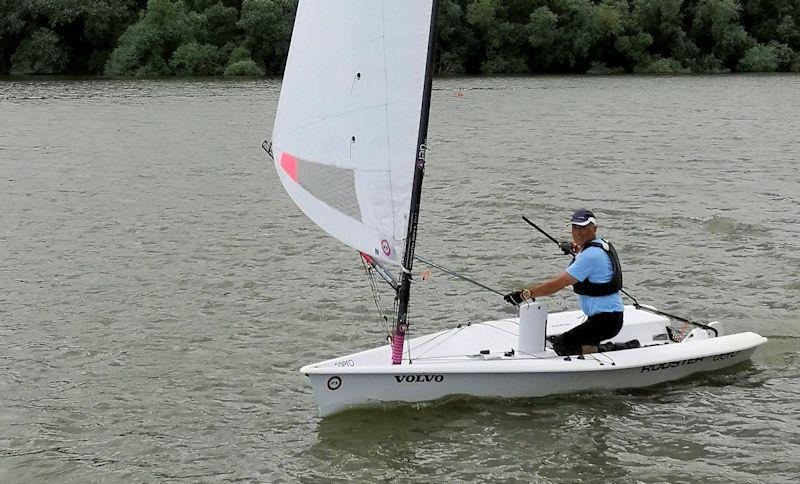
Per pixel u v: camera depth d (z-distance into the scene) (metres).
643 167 45.84
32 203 37.53
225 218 34.84
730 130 59.56
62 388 18.98
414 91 15.75
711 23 125.75
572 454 15.86
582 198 38.28
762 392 18.42
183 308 24.14
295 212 35.84
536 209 36.25
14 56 121.06
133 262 28.64
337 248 30.23
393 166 16.05
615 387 18.19
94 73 122.19
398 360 17.09
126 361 20.47
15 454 16.16
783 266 27.61
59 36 122.69
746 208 35.84
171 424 17.33
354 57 16.05
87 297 25.08
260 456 16.00
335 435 16.55
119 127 62.41
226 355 20.80
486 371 17.16
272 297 25.08
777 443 16.33
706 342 19.28
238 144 54.53
